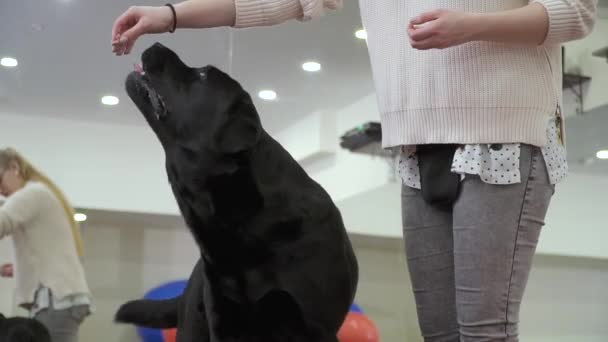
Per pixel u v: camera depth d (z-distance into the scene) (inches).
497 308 45.7
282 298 46.2
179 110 48.6
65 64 138.6
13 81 141.9
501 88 45.1
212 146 47.1
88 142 147.3
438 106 46.7
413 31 41.9
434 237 51.0
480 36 41.8
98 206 144.6
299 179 49.5
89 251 143.6
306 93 150.6
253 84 143.9
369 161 153.9
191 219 49.0
